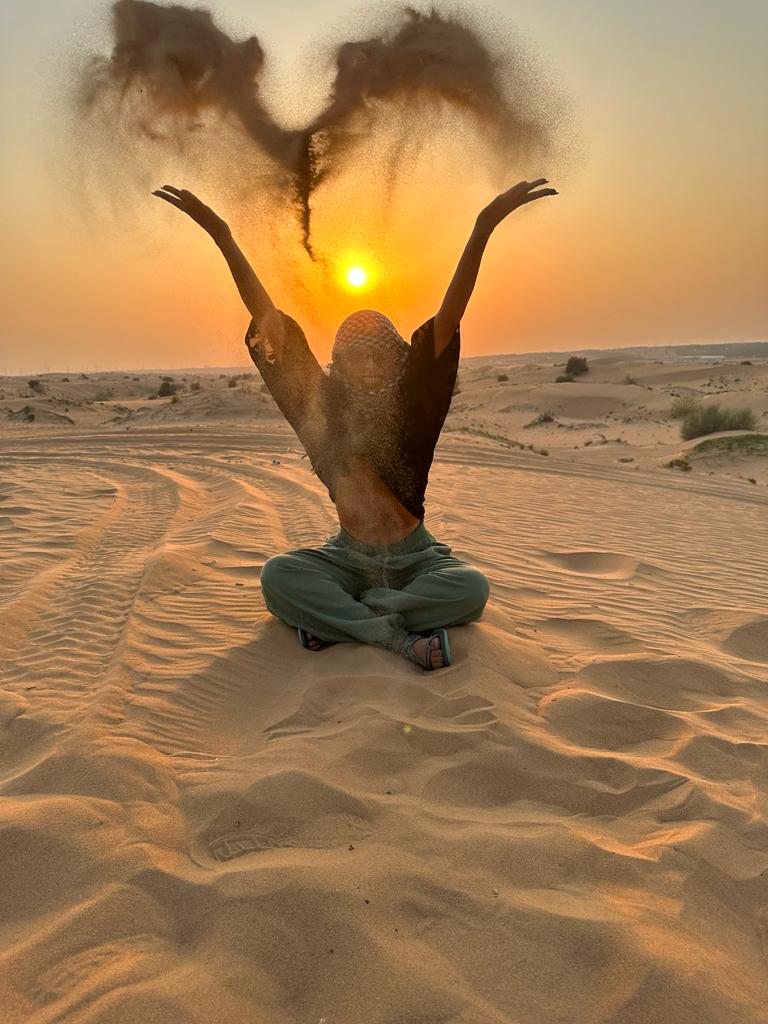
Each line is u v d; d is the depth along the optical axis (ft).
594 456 72.74
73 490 31.37
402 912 5.91
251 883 6.10
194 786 7.70
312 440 11.16
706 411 88.28
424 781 8.03
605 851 6.84
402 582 12.22
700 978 5.39
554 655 12.19
